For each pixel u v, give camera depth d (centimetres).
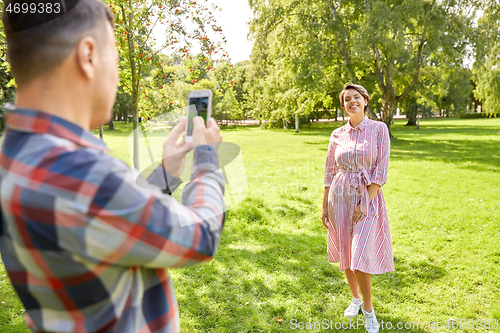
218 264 409
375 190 273
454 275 387
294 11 1883
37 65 56
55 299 57
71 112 58
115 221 52
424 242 480
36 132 55
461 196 734
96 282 56
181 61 609
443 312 319
